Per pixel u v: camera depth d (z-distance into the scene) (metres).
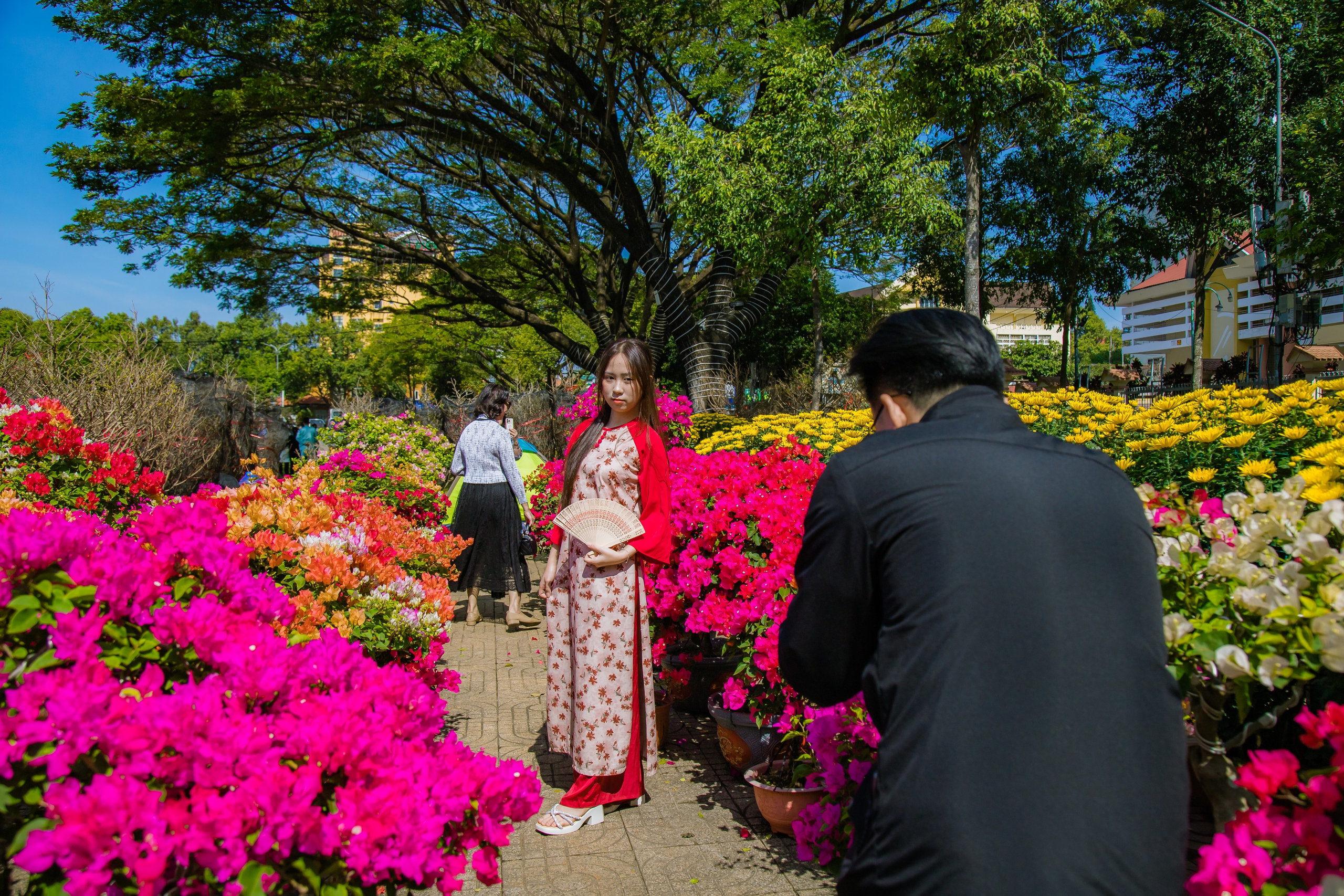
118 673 1.42
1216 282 34.88
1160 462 3.99
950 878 1.03
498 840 1.41
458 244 18.88
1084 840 1.01
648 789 3.26
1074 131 20.00
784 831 2.83
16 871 1.47
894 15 15.61
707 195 11.50
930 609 1.13
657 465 3.02
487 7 12.23
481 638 5.58
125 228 14.12
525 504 5.86
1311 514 1.47
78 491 4.02
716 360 15.84
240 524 2.93
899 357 1.39
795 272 17.45
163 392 7.42
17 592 1.36
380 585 3.04
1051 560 1.12
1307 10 18.95
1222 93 19.31
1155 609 1.16
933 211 11.59
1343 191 12.80
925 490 1.20
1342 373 16.47
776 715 2.96
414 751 1.47
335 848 1.24
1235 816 1.31
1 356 6.77
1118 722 1.07
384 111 13.09
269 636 1.54
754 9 12.56
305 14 11.51
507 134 14.76
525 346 28.12
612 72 13.48
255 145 13.21
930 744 1.08
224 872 1.14
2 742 1.16
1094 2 12.35
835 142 11.02
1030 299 25.03
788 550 2.96
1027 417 6.32
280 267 16.41
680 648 3.91
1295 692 1.35
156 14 10.69
